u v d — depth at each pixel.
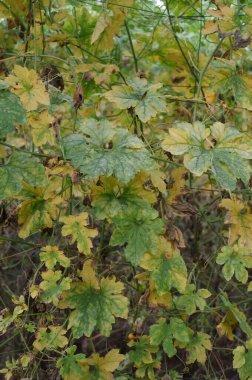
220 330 0.83
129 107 0.79
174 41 1.05
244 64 1.02
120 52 1.11
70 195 0.82
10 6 0.94
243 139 0.75
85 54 1.07
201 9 0.96
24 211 0.79
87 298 0.77
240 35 0.78
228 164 0.71
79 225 0.75
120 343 1.16
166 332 0.79
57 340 0.76
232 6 0.93
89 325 0.75
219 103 0.94
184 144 0.72
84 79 0.97
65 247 0.83
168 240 0.77
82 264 0.81
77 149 0.72
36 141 0.79
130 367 0.91
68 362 0.76
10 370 0.81
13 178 0.71
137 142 0.72
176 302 0.82
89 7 1.15
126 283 0.90
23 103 0.74
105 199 0.76
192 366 1.03
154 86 0.81
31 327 0.78
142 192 0.76
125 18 0.98
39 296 0.78
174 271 0.75
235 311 0.82
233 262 0.77
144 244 0.73
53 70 0.92
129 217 0.75
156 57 1.13
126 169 0.69
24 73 0.75
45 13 0.96
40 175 0.72
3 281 1.14
